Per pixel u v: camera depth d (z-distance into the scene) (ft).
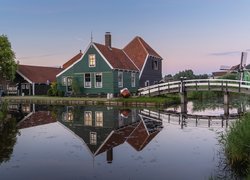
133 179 30.60
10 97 146.61
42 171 33.30
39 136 52.26
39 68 183.42
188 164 35.35
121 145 45.01
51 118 76.07
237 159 34.30
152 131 57.00
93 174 32.17
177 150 41.70
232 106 110.22
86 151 41.70
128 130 58.18
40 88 169.07
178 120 72.64
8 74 158.10
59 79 140.56
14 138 50.57
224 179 30.27
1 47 156.56
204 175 31.68
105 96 128.26
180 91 112.88
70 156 39.11
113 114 84.84
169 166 34.53
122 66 134.10
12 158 38.45
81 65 133.18
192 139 49.19
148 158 38.01
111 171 33.06
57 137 51.34
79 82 134.10
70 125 64.44
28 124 65.98
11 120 72.49
